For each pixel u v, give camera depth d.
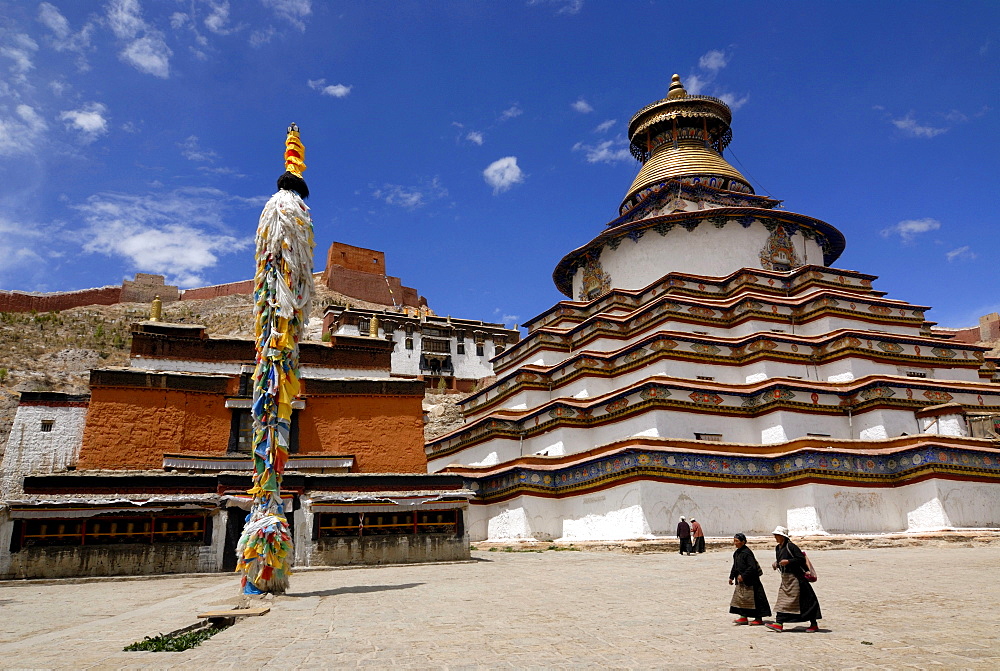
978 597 10.37
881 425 24.58
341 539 18.39
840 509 22.42
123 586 15.07
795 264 33.72
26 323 59.62
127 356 55.03
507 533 25.92
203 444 20.30
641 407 24.91
